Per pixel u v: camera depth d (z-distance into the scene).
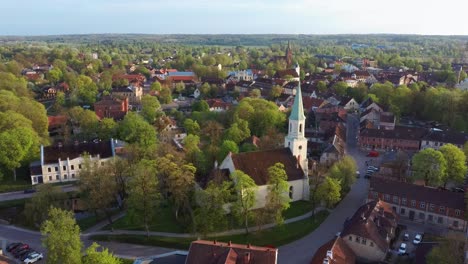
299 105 110.31
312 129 193.88
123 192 113.81
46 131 163.50
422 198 104.19
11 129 136.50
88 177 104.44
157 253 90.12
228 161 106.06
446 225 101.12
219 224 97.50
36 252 89.44
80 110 185.25
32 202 104.00
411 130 168.88
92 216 110.56
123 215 109.94
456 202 100.38
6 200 118.12
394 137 166.50
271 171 98.12
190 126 167.12
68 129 175.62
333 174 115.81
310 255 88.12
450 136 159.62
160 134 165.50
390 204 108.69
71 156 133.25
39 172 128.62
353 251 84.00
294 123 111.06
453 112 191.62
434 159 115.25
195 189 104.31
